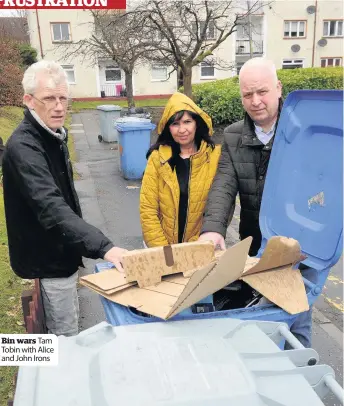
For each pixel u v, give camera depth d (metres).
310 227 2.12
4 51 19.56
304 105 2.21
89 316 3.80
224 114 12.03
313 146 2.16
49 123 2.30
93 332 1.48
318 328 3.73
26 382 1.27
